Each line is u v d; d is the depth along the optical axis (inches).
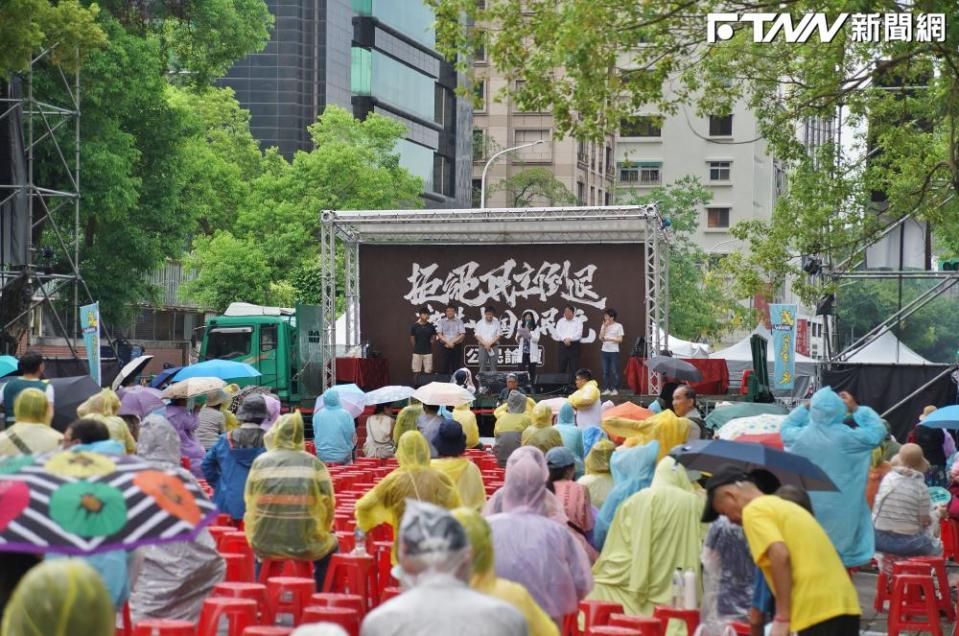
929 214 963.3
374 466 725.9
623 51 680.4
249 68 3690.9
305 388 1244.5
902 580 463.8
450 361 1270.9
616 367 1214.3
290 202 2407.7
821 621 279.7
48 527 226.4
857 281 1185.4
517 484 298.4
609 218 1170.0
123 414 549.3
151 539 231.5
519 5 693.9
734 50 834.2
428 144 4094.5
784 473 343.6
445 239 1298.0
